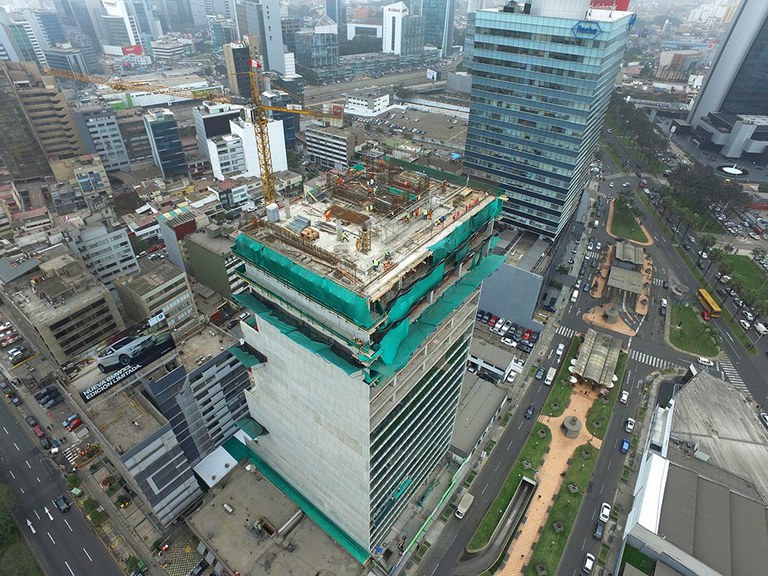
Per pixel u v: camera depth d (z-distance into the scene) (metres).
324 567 83.94
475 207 65.75
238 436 112.62
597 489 109.12
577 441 120.19
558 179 148.00
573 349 148.38
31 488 107.62
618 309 165.62
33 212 185.38
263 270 57.38
